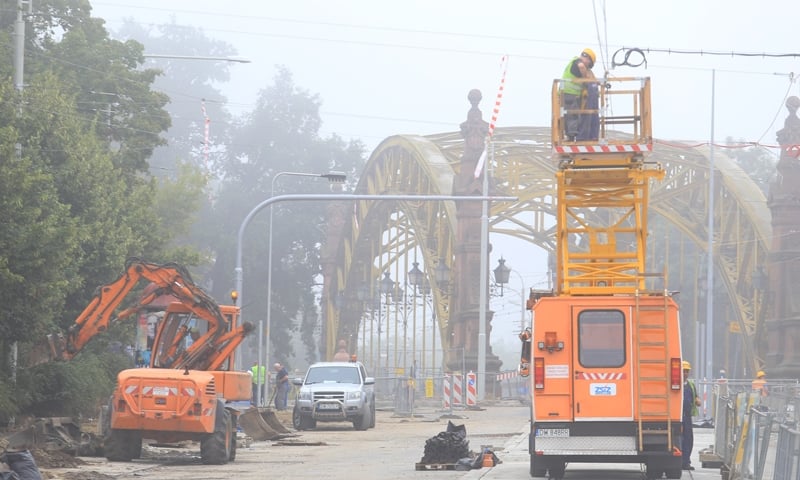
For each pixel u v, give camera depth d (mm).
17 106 88500
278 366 152625
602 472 61250
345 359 173750
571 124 59125
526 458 70125
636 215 60156
